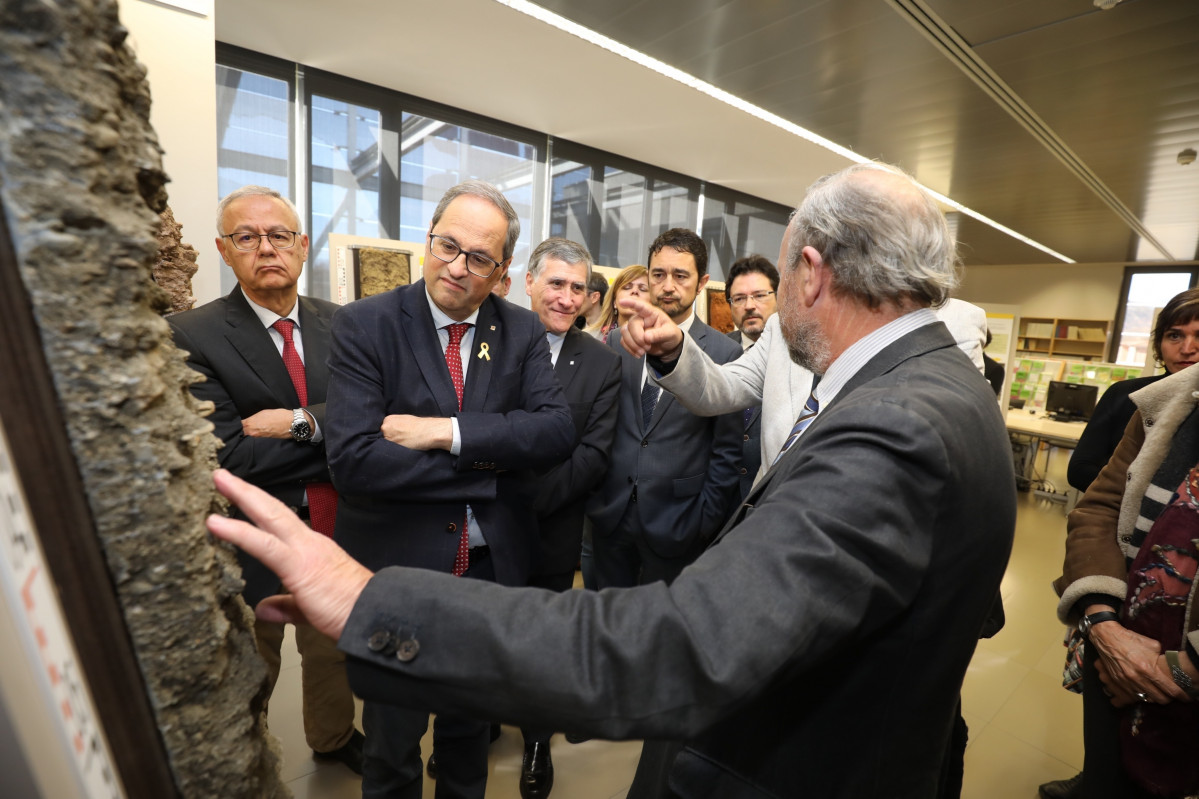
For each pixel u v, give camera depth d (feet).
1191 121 12.23
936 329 2.22
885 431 1.69
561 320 5.82
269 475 4.51
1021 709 7.14
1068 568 3.80
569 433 3.94
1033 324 37.27
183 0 5.72
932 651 1.90
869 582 1.56
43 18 1.03
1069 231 25.02
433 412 3.74
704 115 15.46
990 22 9.11
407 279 10.39
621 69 13.04
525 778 5.38
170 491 1.29
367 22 11.46
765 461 4.44
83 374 1.11
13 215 1.03
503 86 14.29
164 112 5.74
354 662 1.47
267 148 13.35
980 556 1.90
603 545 6.33
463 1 10.59
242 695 1.56
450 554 3.69
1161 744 3.11
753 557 1.54
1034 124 13.14
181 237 5.39
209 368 4.49
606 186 19.27
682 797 2.15
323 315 5.40
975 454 1.85
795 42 10.16
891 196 2.17
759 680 1.43
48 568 1.03
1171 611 3.09
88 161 1.11
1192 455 3.38
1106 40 9.35
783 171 19.98
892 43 9.95
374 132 14.64
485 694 1.42
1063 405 20.84
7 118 1.02
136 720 1.22
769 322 5.03
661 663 1.41
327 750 5.53
